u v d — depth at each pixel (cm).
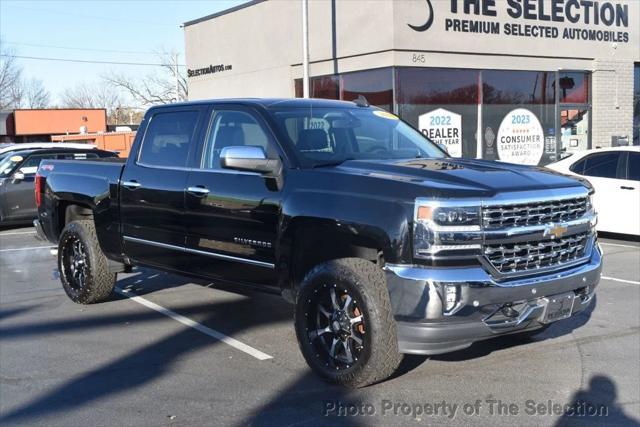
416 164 495
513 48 1593
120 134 2522
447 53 1500
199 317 670
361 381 452
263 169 503
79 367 527
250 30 1855
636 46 1805
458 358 533
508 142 1625
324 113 568
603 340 577
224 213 540
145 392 472
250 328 629
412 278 414
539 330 558
